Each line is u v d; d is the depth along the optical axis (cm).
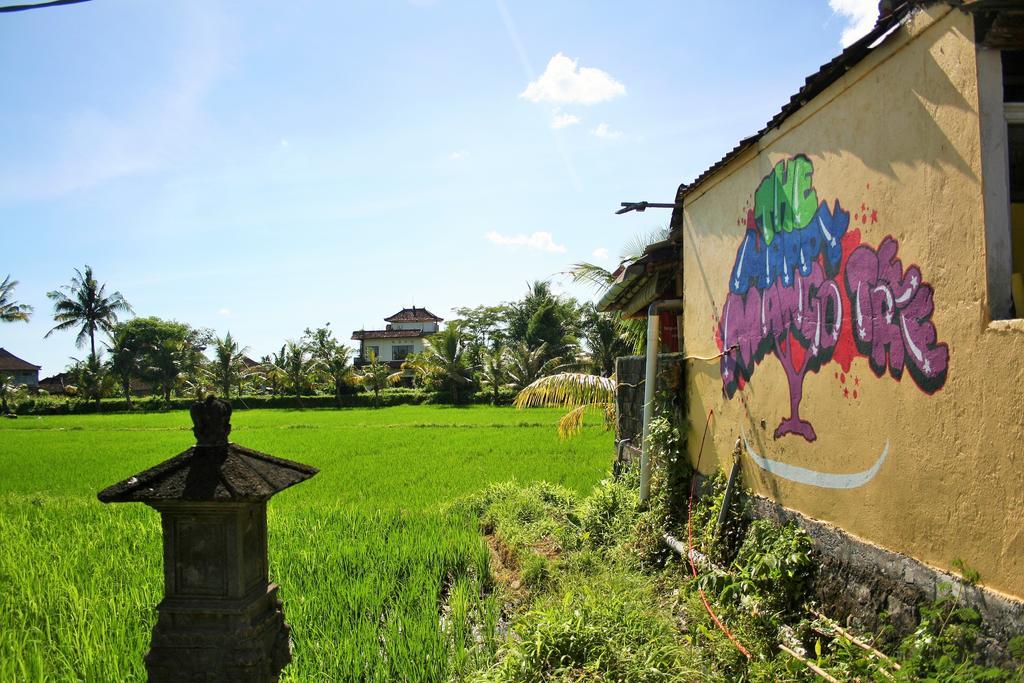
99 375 5306
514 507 1139
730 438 739
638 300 1185
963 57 382
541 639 508
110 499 278
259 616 306
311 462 1875
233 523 292
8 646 555
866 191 483
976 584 371
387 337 6725
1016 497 343
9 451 2383
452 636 615
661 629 554
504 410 3956
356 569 821
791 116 595
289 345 5109
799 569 557
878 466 468
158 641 290
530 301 5072
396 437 2516
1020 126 390
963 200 384
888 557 455
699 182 819
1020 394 340
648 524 866
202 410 299
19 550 922
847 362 508
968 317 379
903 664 378
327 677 532
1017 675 325
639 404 1092
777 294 625
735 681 474
